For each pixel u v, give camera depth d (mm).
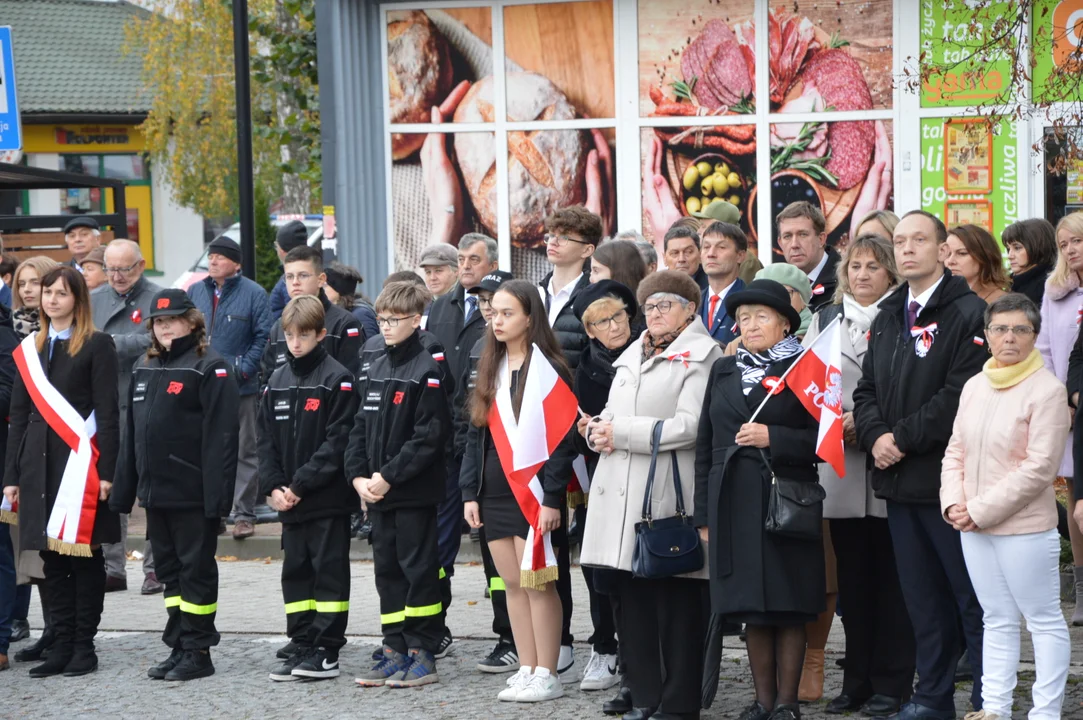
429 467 9047
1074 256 9695
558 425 8391
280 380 9461
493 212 17125
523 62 16859
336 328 12281
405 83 17172
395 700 8648
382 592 9141
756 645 7578
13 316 11344
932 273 7512
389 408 8992
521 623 8711
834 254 9742
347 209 16875
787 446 7320
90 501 9594
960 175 15383
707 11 16188
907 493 7402
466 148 17109
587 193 16812
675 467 7730
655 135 16531
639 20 16438
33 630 11188
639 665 7820
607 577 7941
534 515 8391
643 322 8695
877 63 15586
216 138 42719
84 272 13070
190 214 49938
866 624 7957
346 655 9906
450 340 11289
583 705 8398
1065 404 7066
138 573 13266
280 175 41531
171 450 9422
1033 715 7105
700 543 7598
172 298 9523
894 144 15602
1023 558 7043
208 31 43000
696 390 7789
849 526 7977
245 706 8664
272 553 13500
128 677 9500
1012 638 7176
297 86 27750
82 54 49719
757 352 7551
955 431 7238
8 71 12109
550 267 17000
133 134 48969
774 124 16062
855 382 8102
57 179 15180
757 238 16250
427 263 11812
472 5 16906
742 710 8133
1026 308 7062
